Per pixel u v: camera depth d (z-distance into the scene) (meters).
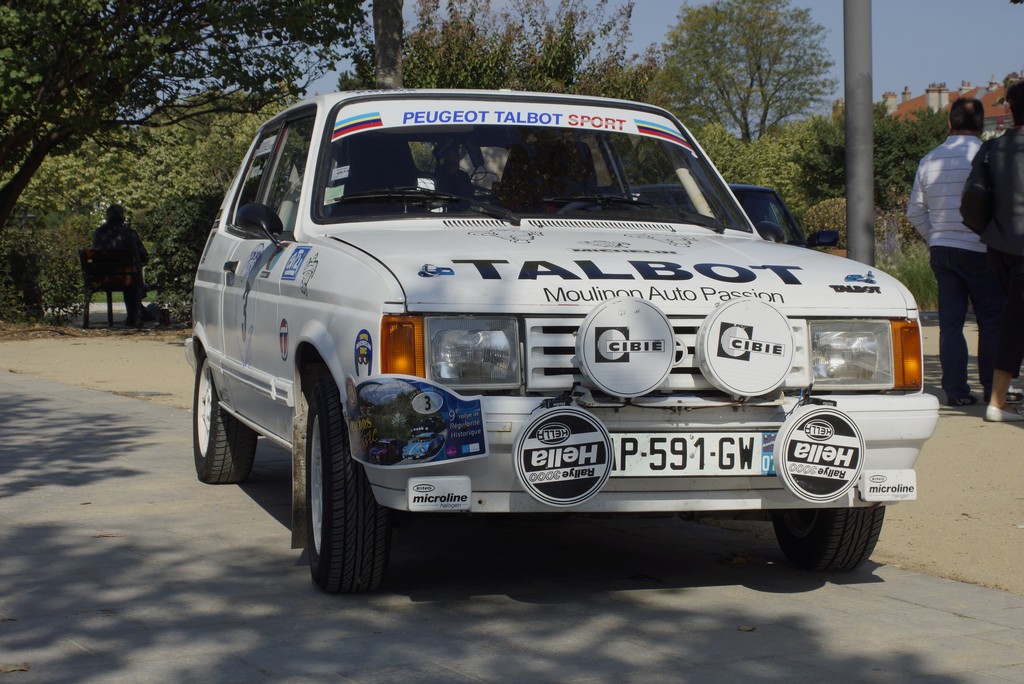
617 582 4.86
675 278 4.32
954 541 5.52
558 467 3.99
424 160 5.43
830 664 3.83
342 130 5.49
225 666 3.76
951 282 9.17
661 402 4.11
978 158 8.14
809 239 7.39
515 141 5.60
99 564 5.07
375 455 4.02
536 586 4.78
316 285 4.73
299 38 18.31
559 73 18.55
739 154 67.25
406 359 4.04
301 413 4.89
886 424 4.33
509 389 4.09
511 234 4.91
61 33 16.83
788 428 4.14
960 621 4.33
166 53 18.23
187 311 20.38
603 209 5.46
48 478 7.00
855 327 4.40
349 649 3.93
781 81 77.19
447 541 5.58
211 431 6.74
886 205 51.78
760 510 4.61
